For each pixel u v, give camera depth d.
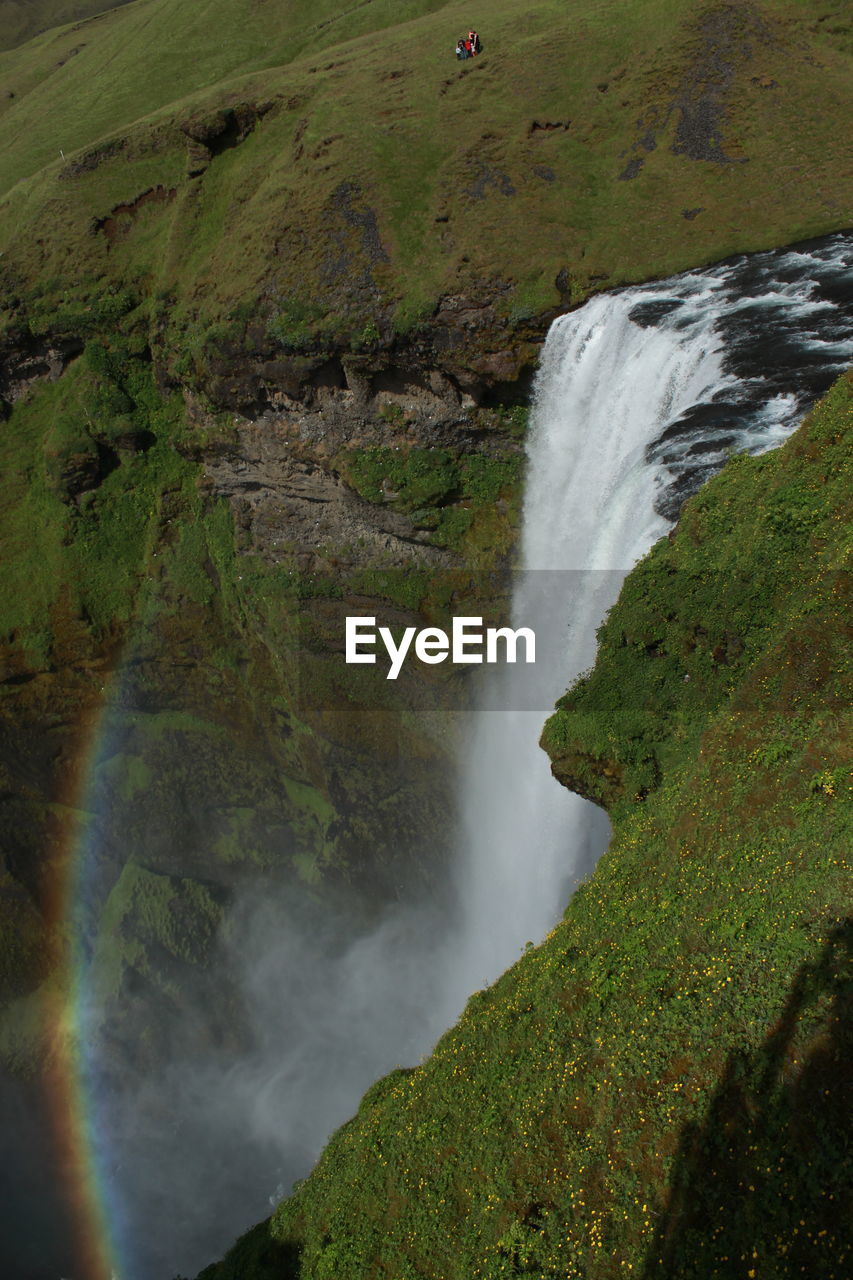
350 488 32.59
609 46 35.16
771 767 14.88
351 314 30.56
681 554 19.27
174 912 35.59
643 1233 11.48
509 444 30.53
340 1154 17.91
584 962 15.51
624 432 26.61
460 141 33.59
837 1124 10.22
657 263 28.58
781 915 12.75
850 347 22.17
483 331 29.25
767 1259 10.00
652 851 16.36
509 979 17.50
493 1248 13.08
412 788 34.06
